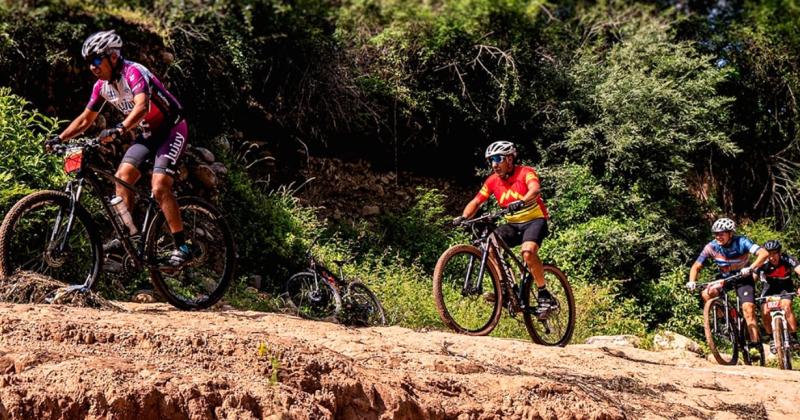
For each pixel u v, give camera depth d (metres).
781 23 18.41
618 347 7.63
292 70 12.80
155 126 5.33
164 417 3.32
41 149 7.21
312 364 3.93
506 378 4.59
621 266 13.33
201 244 5.64
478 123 14.91
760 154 18.30
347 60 13.62
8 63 8.72
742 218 18.00
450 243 12.62
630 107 14.71
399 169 14.20
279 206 10.72
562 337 7.34
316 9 13.19
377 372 4.19
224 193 10.08
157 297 7.16
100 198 5.27
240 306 7.86
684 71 16.39
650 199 14.80
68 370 3.35
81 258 6.47
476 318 7.15
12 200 6.67
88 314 4.28
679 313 12.88
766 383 6.20
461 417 4.15
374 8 14.41
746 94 18.38
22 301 4.87
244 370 3.79
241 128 12.16
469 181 14.95
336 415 3.79
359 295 8.85
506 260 7.00
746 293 8.95
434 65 14.76
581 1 17.23
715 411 5.41
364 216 13.07
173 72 10.53
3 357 3.40
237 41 11.48
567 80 15.36
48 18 9.23
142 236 5.35
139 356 3.78
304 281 8.85
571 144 14.45
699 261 9.21
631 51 16.03
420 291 9.83
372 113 13.45
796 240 17.28
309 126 13.09
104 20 9.84
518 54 15.27
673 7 17.48
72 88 9.22
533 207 6.87
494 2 14.75
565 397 4.58
